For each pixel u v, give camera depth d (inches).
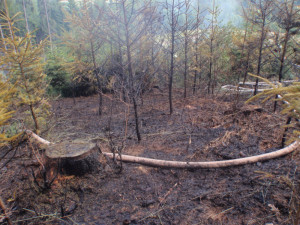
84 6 258.7
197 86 372.8
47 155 123.6
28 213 106.0
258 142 168.9
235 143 168.7
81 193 117.5
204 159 151.6
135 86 200.5
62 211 103.8
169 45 256.1
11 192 120.6
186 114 257.1
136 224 99.0
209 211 104.5
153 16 181.2
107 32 183.6
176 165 139.0
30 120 201.5
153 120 245.9
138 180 129.5
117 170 137.2
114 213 105.6
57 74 410.6
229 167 136.6
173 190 120.6
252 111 230.7
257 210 102.6
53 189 117.6
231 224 96.5
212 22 321.4
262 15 234.7
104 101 370.6
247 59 293.1
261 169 132.1
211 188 120.0
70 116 283.6
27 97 181.3
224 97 307.1
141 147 176.6
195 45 311.4
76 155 121.9
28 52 166.9
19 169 144.4
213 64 366.3
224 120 221.3
